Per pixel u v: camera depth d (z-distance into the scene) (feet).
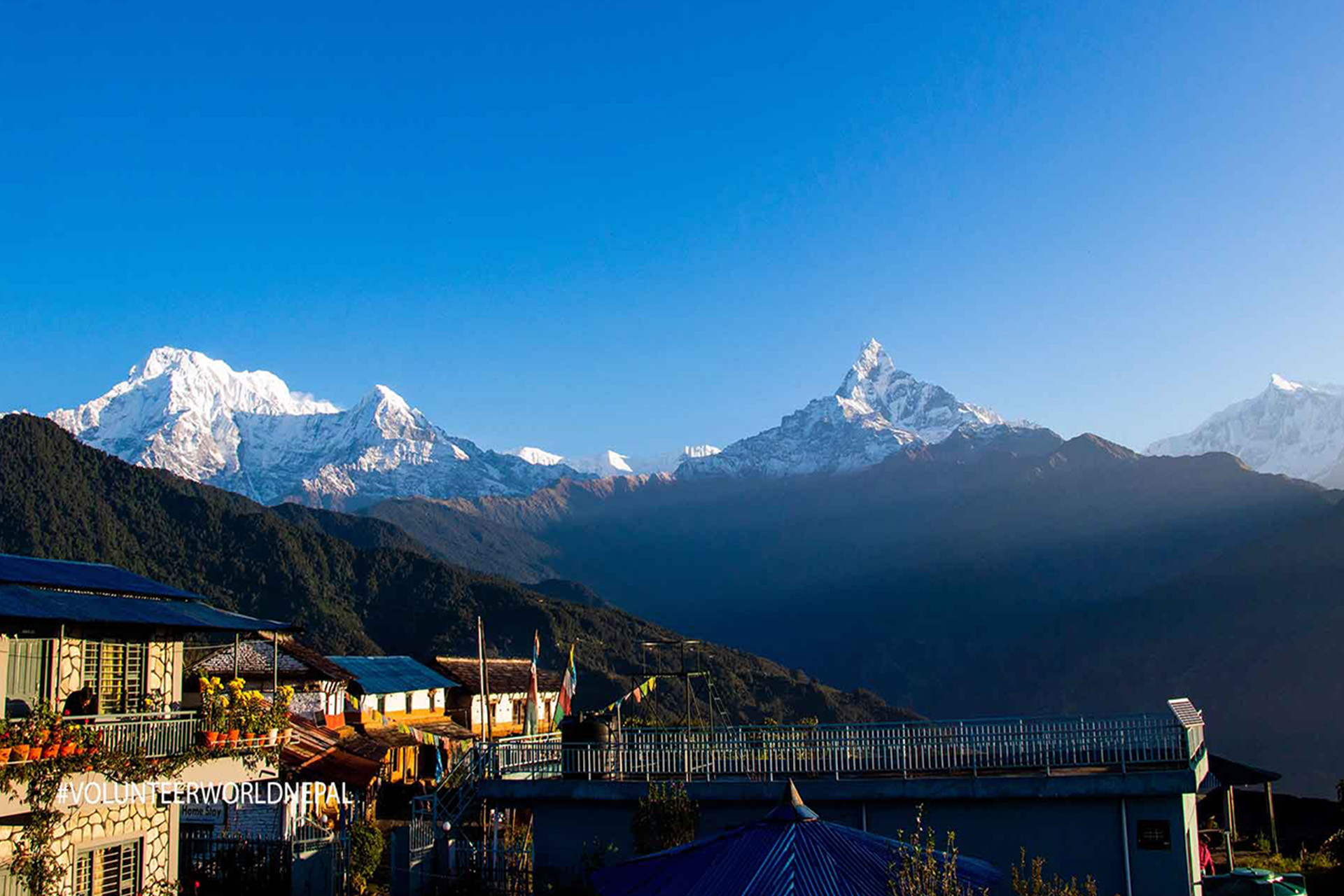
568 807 83.35
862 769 79.92
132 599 82.48
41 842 64.54
